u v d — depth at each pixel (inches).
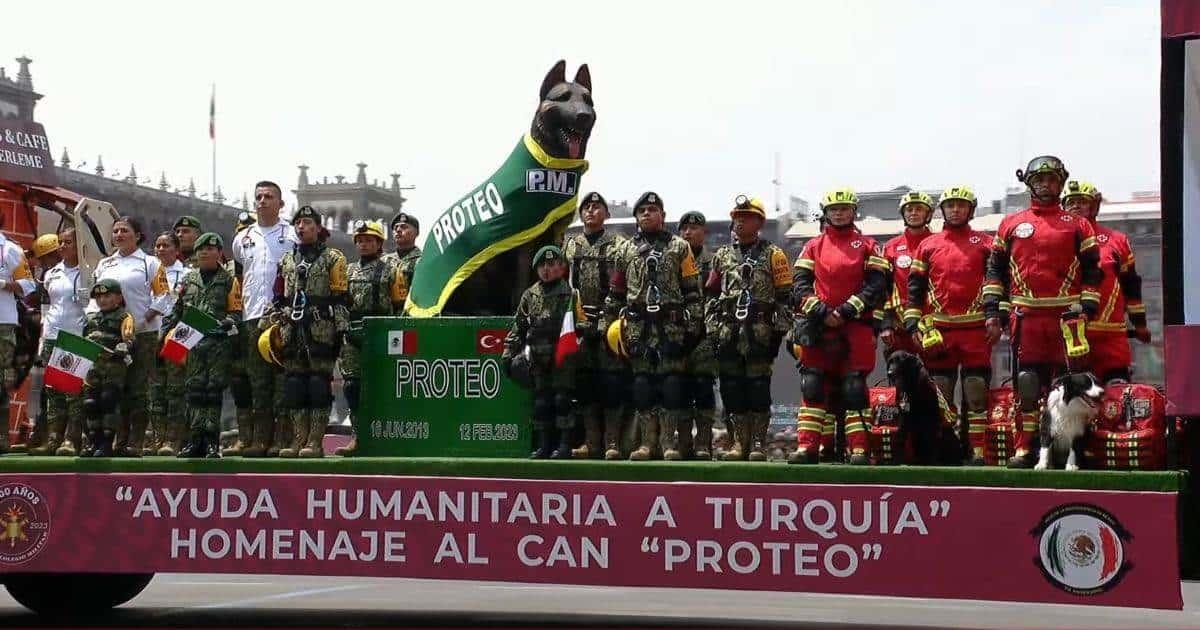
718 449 425.7
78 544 379.9
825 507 332.8
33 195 612.4
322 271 403.5
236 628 411.5
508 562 352.5
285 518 367.6
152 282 428.8
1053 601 315.9
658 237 383.9
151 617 446.0
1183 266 322.7
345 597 528.1
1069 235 343.3
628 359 386.9
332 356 404.5
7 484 385.1
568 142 403.9
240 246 430.0
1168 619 457.4
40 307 472.4
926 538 325.4
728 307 378.9
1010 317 353.7
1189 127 323.3
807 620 443.8
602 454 397.1
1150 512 310.3
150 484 376.8
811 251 359.6
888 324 383.6
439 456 390.6
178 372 418.6
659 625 421.7
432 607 485.1
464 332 390.6
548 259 374.6
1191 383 320.8
